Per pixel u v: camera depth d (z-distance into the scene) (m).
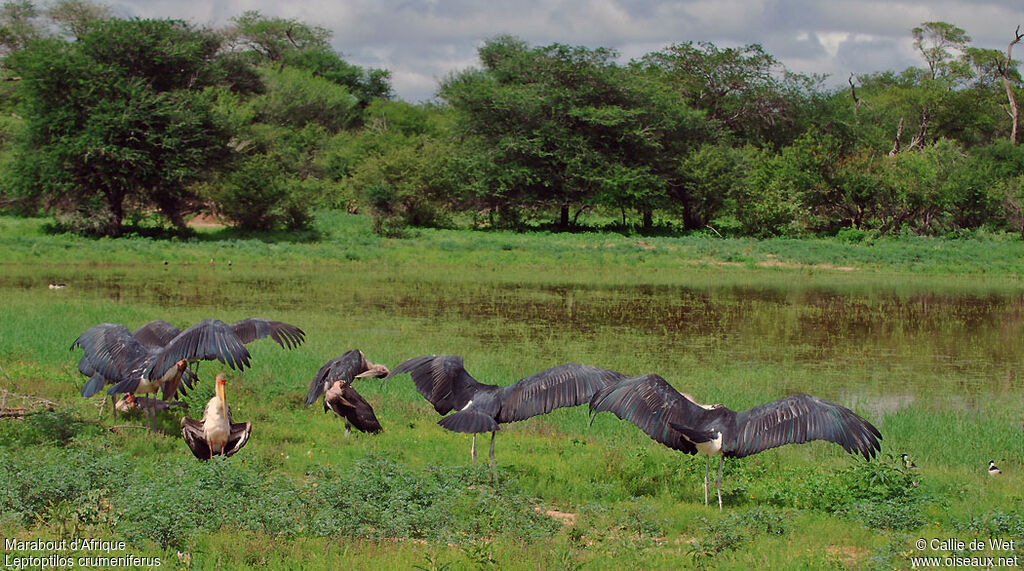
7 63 46.53
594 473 11.03
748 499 10.23
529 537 7.85
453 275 37.22
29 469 8.27
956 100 70.75
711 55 72.12
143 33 46.56
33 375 14.22
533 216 63.22
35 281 31.52
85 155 42.50
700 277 38.56
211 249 41.56
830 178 55.22
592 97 58.34
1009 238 53.47
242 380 15.05
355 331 22.55
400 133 70.75
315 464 10.03
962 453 13.28
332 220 55.53
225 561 6.98
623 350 21.14
